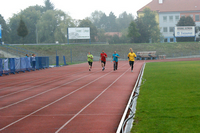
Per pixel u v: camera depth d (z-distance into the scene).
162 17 143.00
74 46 92.50
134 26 109.00
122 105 11.52
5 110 11.20
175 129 7.39
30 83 21.95
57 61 52.78
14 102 13.14
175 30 99.50
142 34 115.81
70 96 14.45
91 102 12.45
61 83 21.16
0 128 8.32
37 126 8.43
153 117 8.88
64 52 87.25
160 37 130.25
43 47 88.62
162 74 25.38
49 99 13.69
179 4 144.75
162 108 10.23
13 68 33.75
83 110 10.68
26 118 9.59
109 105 11.59
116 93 15.05
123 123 8.18
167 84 17.61
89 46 93.69
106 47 94.50
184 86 16.33
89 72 32.53
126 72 30.80
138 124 8.06
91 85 19.20
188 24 122.19
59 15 138.00
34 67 40.25
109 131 7.64
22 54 75.25
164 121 8.30
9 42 144.50
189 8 141.50
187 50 94.56
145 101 11.86
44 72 35.53
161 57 84.31
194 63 45.88
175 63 48.47
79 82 21.47
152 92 14.47
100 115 9.72
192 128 7.43
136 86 17.34
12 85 20.97
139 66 43.81
